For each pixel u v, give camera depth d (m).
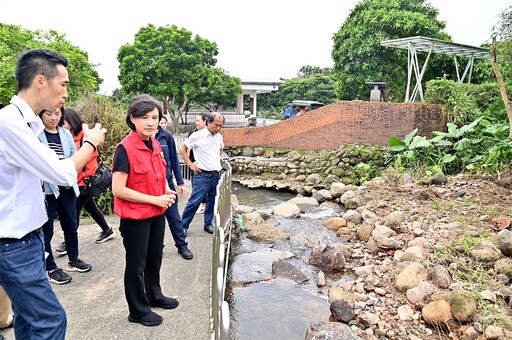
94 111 6.58
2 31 12.62
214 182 4.86
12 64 11.87
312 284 4.62
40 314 1.82
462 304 3.61
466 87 10.53
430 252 4.87
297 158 12.15
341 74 17.52
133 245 2.69
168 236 4.92
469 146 8.73
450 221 5.81
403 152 10.04
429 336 3.50
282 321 3.79
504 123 8.70
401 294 4.22
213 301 2.76
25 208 1.78
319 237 6.28
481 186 7.18
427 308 3.69
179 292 3.46
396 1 16.52
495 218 5.57
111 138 6.38
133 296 2.83
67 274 3.62
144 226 2.69
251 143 13.50
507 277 4.16
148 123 2.63
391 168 9.62
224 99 20.98
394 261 4.97
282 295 4.32
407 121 10.89
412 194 7.47
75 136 3.72
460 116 9.98
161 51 18.80
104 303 3.22
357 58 16.83
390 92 18.27
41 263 1.86
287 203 7.97
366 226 6.11
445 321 3.55
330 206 8.45
